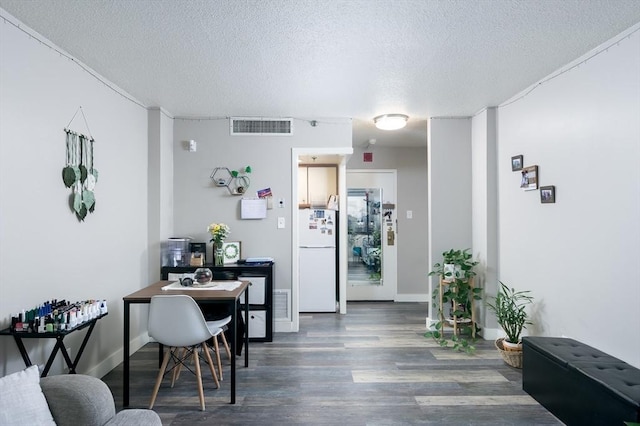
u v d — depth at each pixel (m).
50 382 1.62
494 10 2.11
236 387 2.86
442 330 3.99
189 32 2.35
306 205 5.60
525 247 3.45
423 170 6.10
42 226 2.38
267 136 4.32
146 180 3.88
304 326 4.56
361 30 2.33
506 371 3.16
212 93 3.50
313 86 3.32
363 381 2.97
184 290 2.79
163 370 2.57
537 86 3.25
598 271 2.58
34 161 2.32
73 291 2.69
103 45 2.51
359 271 6.10
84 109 2.83
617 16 2.17
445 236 4.28
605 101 2.51
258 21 2.22
